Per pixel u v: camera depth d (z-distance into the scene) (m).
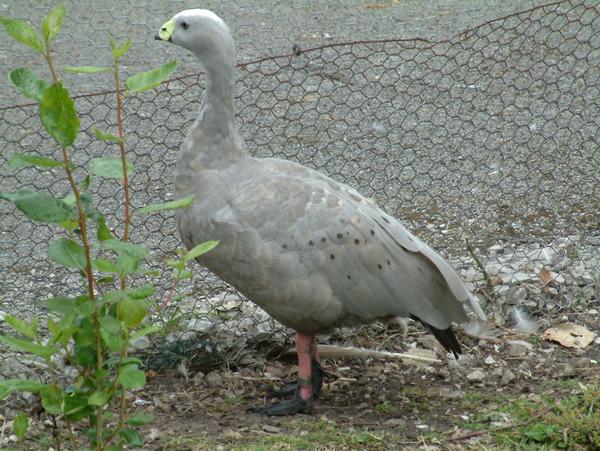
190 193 6.77
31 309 8.26
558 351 7.86
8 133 11.73
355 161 10.47
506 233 9.81
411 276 6.70
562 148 11.54
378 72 13.59
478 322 7.86
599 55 14.06
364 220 6.63
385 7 15.80
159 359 7.56
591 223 10.02
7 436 6.52
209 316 8.25
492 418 6.71
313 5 15.84
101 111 12.28
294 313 6.64
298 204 6.51
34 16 14.56
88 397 4.79
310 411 6.92
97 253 9.01
